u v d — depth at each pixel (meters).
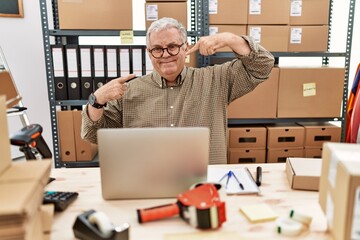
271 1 2.13
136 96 1.69
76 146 2.20
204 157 0.94
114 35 2.12
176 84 1.70
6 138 0.76
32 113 3.06
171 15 2.08
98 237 0.74
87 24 2.06
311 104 2.24
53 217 0.85
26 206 0.59
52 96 2.15
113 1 2.05
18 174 0.72
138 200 0.96
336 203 0.71
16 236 0.59
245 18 2.13
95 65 2.12
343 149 0.77
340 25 2.55
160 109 1.68
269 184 1.09
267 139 2.26
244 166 1.26
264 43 2.18
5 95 0.82
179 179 0.95
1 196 0.61
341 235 0.67
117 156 0.92
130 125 1.70
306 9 2.18
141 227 0.82
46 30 2.07
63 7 2.04
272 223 0.84
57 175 1.18
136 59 2.12
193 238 0.77
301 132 2.25
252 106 2.23
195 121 1.68
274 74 2.19
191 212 0.81
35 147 0.97
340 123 2.34
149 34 1.59
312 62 2.67
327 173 0.79
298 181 1.04
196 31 2.12
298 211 0.88
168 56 1.58
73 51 2.10
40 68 3.05
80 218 0.78
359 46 2.54
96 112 1.51
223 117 1.71
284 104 2.23
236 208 0.92
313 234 0.79
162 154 0.93
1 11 2.79
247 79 1.67
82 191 1.04
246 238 0.77
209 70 1.74
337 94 2.24
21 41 2.94
